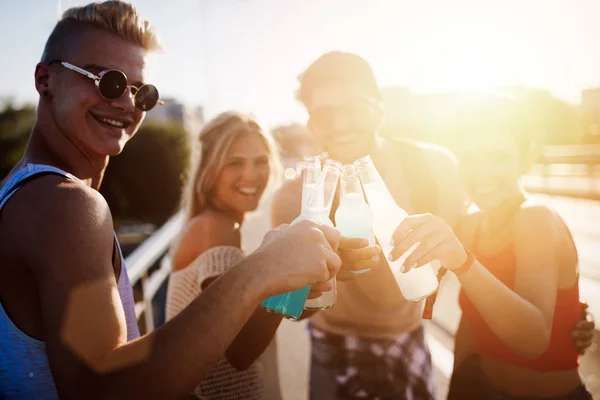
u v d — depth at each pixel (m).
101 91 1.04
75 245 0.75
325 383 1.87
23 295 0.81
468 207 2.04
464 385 1.57
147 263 3.39
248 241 5.81
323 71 1.88
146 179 16.48
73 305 0.73
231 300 0.73
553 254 1.35
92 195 0.81
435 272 1.36
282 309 1.14
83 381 0.69
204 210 2.01
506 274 1.43
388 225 1.26
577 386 1.44
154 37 1.16
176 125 17.05
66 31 1.05
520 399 1.44
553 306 1.32
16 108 17.14
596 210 11.26
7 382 0.86
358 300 1.81
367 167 1.29
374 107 1.93
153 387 0.68
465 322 1.63
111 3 1.09
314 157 1.24
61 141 1.08
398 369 1.83
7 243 0.79
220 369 1.69
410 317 1.89
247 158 2.02
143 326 3.98
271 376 1.95
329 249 0.80
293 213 1.93
